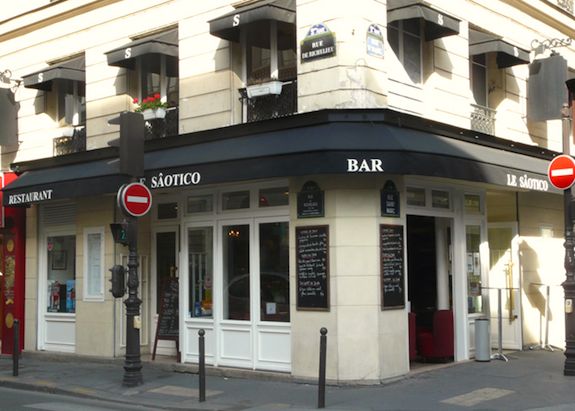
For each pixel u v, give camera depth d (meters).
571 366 11.07
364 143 10.13
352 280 10.64
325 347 9.27
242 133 11.69
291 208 11.23
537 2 15.13
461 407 9.04
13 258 16.27
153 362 13.07
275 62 11.95
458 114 12.79
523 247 14.75
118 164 13.09
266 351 11.70
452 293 12.82
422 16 11.25
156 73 14.20
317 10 11.12
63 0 15.57
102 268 14.35
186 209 13.20
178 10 13.36
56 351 15.38
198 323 12.77
